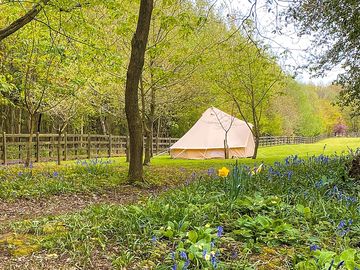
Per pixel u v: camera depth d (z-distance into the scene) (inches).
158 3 506.9
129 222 159.2
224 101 840.3
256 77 705.0
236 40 617.0
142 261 128.4
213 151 808.9
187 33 371.9
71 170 437.7
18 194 290.8
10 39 478.9
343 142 1529.3
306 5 408.8
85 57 395.9
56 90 486.9
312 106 2230.6
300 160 396.2
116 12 369.4
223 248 138.7
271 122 1481.3
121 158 805.2
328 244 148.5
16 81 565.9
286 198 215.9
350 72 522.6
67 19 385.7
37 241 146.0
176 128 1450.5
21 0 352.8
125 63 531.5
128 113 366.6
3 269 121.9
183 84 669.3
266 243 147.4
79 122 1044.5
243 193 216.8
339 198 213.8
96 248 141.0
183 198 211.0
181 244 130.3
